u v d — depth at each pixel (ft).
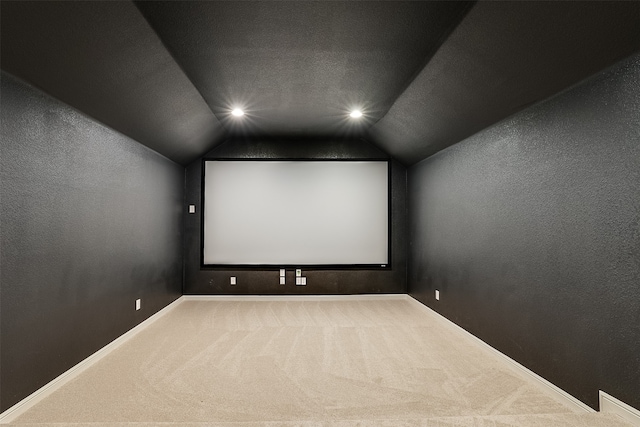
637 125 5.34
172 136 12.33
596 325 6.04
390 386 7.55
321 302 15.52
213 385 7.59
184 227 15.87
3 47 5.69
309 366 8.57
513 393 7.25
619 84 5.64
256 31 7.02
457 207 11.48
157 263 12.98
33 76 6.55
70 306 8.00
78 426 5.13
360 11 6.40
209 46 7.58
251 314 13.44
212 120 12.80
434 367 8.53
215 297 15.81
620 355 5.57
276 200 16.05
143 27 6.63
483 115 9.11
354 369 8.40
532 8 5.47
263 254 15.99
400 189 16.24
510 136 8.63
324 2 6.15
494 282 9.26
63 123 7.79
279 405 6.78
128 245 10.80
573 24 5.41
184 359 9.03
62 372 7.70
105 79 7.61
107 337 9.55
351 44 7.57
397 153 15.37
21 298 6.57
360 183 16.24
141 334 11.05
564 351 6.79
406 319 12.84
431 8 6.26
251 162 16.05
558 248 6.96
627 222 5.49
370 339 10.59
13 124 6.40
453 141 11.53
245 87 9.97
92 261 8.89
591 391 6.14
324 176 16.17
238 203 15.99
